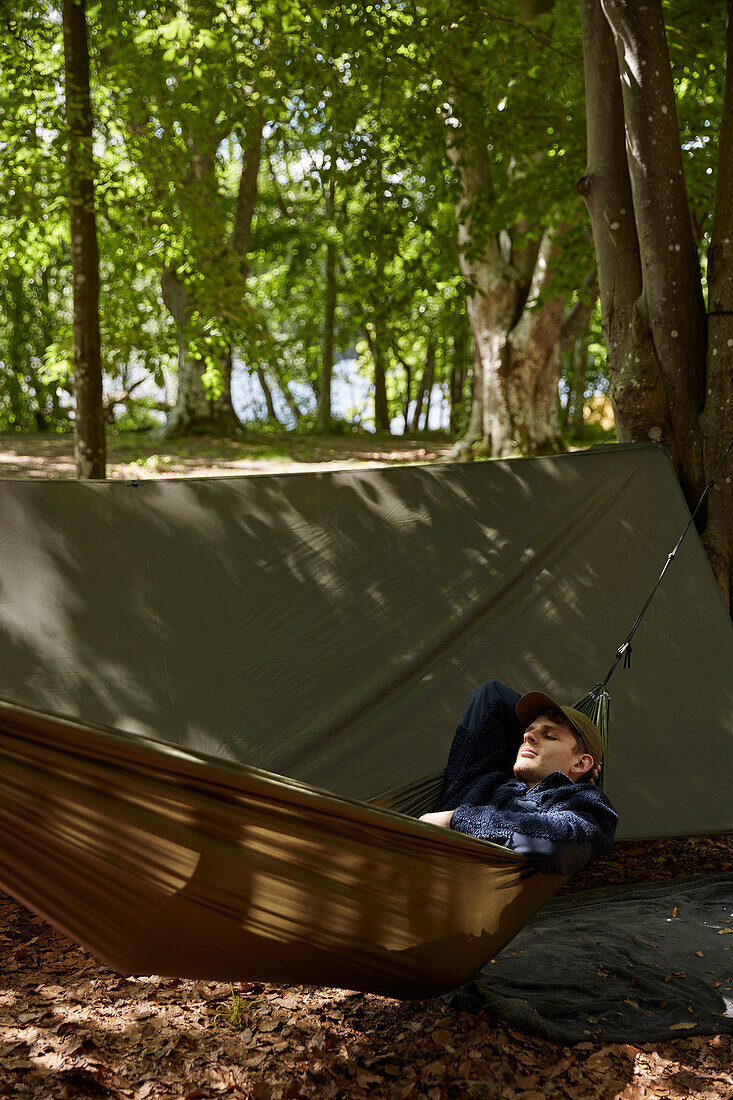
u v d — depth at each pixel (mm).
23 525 4875
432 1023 3195
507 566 4969
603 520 5137
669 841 5191
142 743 2350
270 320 30172
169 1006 3336
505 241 14352
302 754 4387
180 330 12867
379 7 7969
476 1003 3295
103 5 7879
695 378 5805
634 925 3965
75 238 7664
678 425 5797
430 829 2627
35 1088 2783
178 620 4715
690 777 4449
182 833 2453
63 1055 2971
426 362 32781
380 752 4414
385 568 4945
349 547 5004
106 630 4648
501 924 2953
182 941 2676
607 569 4996
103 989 3445
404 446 18734
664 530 5137
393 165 8781
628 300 6000
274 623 4750
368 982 2994
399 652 4688
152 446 16828
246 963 2811
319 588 4867
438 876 2717
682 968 3547
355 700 4531
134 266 11297
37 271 26609
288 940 2754
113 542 4902
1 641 4559
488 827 2969
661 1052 3039
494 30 8047
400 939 2824
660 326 5824
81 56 7719
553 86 8531
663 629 4848
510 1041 3082
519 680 4637
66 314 27641
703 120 8328
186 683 4547
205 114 8594
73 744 2291
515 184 9242
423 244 12523
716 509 5656
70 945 3848
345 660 4660
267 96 8156
